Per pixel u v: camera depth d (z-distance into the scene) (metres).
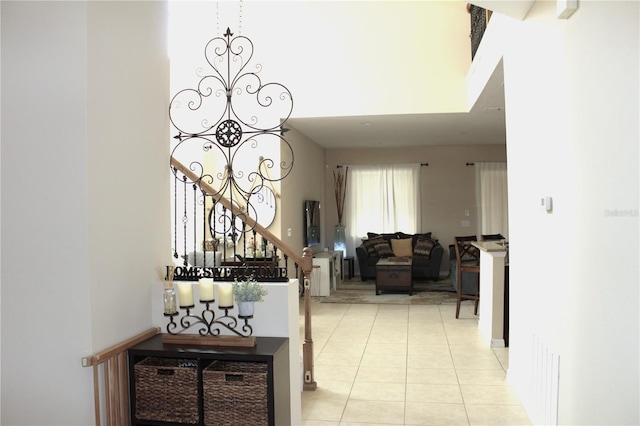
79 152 2.35
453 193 10.23
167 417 2.50
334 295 8.19
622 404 1.90
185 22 6.93
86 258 2.35
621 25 1.86
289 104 6.78
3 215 2.42
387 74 6.64
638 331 1.77
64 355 2.39
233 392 2.43
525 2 3.11
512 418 3.33
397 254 9.64
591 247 2.20
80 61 2.34
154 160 2.96
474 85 5.89
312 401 3.66
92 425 2.39
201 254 6.05
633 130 1.77
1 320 2.44
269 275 2.88
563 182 2.56
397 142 9.55
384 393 3.80
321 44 6.73
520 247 3.58
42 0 2.38
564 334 2.60
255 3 6.81
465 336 5.47
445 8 6.56
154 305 2.90
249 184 6.83
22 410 2.45
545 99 2.86
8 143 2.41
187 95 6.94
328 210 10.54
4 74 2.41
